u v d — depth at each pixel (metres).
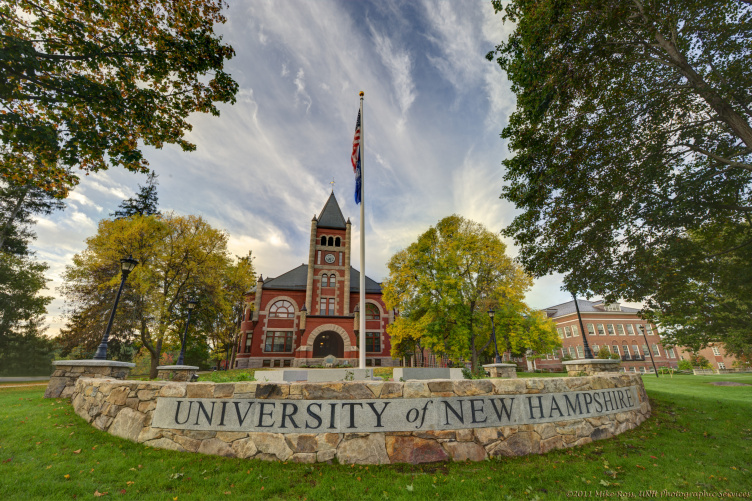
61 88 6.74
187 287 25.11
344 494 4.49
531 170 11.92
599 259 11.77
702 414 9.22
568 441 6.66
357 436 5.61
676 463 6.07
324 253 40.94
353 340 35.44
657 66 10.90
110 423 6.40
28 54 5.89
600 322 53.66
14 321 33.06
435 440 5.73
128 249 21.70
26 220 29.48
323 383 5.90
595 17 8.81
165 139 9.01
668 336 19.73
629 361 52.00
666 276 11.33
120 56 7.61
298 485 4.69
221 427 5.70
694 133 10.87
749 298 12.23
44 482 4.34
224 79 9.09
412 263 24.53
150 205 37.34
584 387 7.48
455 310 22.20
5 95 6.12
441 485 4.80
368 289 41.06
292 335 38.03
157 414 6.01
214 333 31.84
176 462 5.20
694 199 10.48
